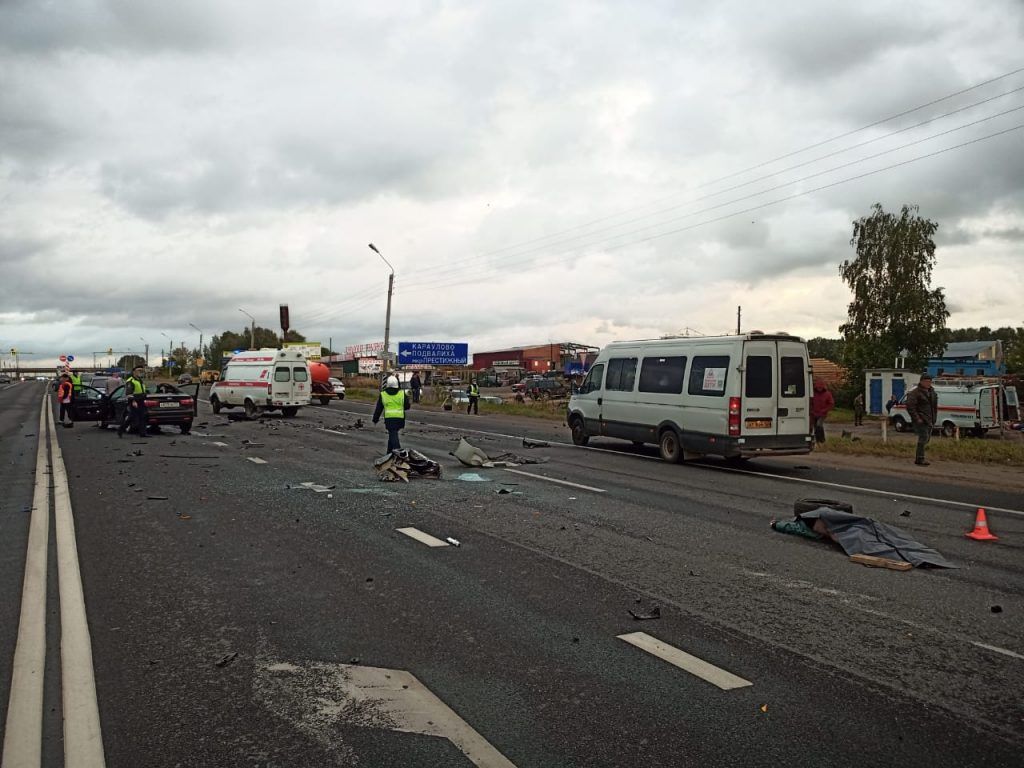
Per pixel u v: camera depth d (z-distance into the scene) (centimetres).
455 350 7594
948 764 330
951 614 543
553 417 3117
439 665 441
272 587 600
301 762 330
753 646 475
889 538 742
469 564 675
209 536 789
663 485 1193
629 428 1652
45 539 774
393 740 350
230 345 13000
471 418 3212
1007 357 5288
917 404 1504
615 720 371
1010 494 1139
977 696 402
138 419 2038
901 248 4762
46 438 2044
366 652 461
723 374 1405
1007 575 655
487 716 375
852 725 367
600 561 691
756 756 336
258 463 1446
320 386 4341
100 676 425
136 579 623
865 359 4416
